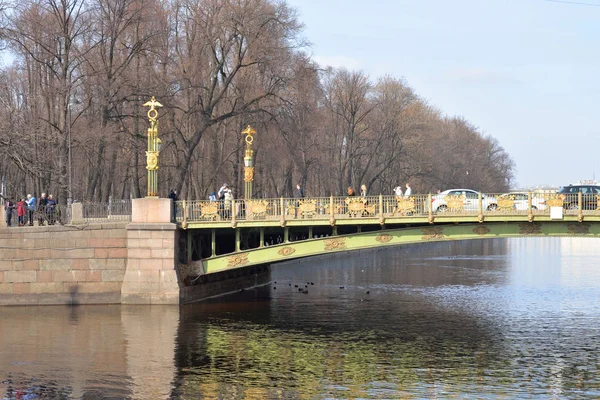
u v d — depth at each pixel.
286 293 61.81
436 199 48.44
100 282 51.16
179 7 74.50
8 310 49.38
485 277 75.12
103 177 86.00
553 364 37.56
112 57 67.12
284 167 94.69
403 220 47.84
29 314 48.09
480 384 34.09
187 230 52.94
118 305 50.75
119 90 67.00
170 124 72.62
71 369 36.34
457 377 35.28
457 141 158.00
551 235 46.84
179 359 38.31
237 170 78.38
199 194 82.88
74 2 65.38
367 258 102.81
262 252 51.38
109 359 38.12
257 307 53.47
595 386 33.81
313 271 82.62
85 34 68.56
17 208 53.84
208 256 59.09
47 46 65.19
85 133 64.62
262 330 45.22
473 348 40.84
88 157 75.00
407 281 71.50
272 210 50.62
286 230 50.97
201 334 43.69
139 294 50.66
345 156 105.44
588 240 182.75
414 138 115.69
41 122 69.50
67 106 64.88
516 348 40.84
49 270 51.00
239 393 32.91
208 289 57.53
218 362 37.81
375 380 34.75
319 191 113.50
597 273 79.12
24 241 50.81
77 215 52.88
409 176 119.94
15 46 66.00
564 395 32.56
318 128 94.50
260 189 84.12
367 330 45.44
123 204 54.09
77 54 66.94
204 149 83.38
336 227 50.16
